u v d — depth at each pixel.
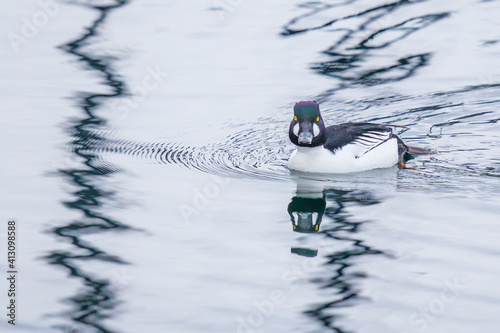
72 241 11.33
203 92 18.08
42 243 11.28
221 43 20.66
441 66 19.27
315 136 13.85
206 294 9.84
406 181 13.64
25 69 19.33
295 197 12.97
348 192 13.16
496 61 19.39
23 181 13.62
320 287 9.94
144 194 13.11
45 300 9.76
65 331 9.08
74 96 17.91
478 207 12.27
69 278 10.27
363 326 9.07
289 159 14.51
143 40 20.86
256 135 16.12
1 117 16.80
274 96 17.84
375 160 14.31
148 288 10.01
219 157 15.01
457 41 20.58
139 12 22.70
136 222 11.97
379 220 11.89
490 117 16.69
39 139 15.70
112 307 9.56
